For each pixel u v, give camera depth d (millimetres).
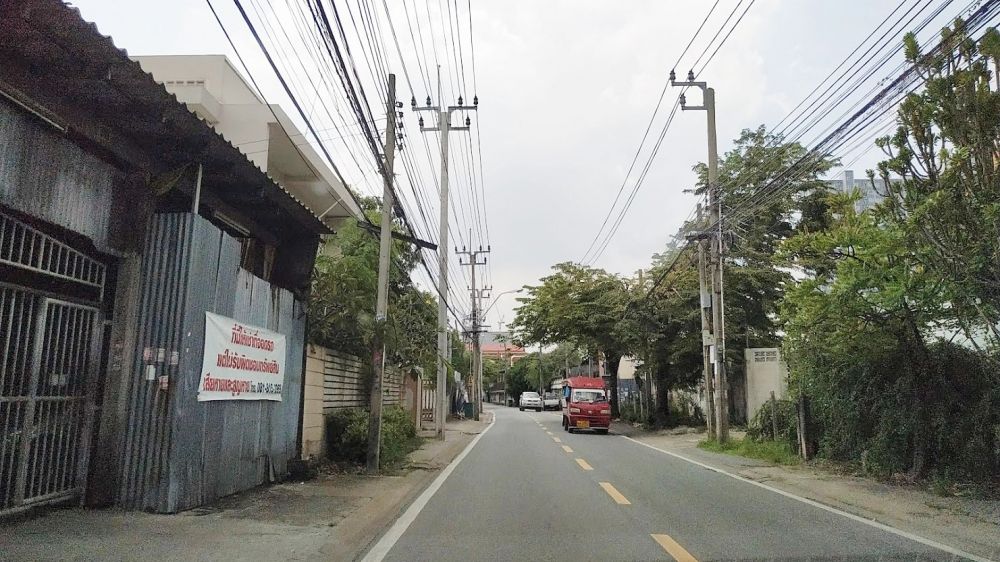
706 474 14109
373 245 18891
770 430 18953
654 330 29047
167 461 8039
